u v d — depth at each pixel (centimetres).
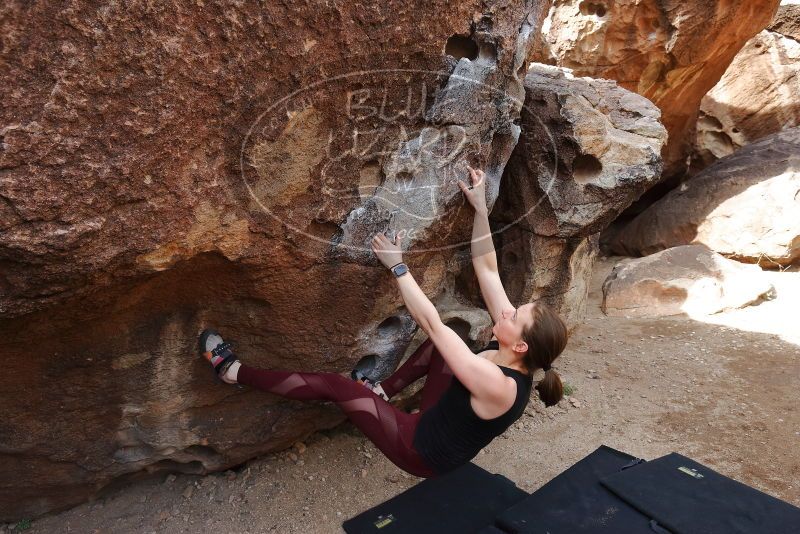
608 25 526
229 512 272
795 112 736
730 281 495
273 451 306
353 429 327
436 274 288
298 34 187
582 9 533
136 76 161
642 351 421
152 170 171
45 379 217
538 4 255
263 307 238
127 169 165
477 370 213
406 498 271
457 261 301
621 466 274
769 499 243
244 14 174
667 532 227
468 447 226
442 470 230
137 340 224
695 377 380
